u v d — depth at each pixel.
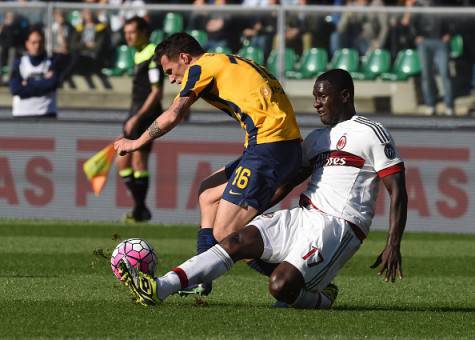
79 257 33.12
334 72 22.98
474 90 47.34
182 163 46.75
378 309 23.38
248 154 23.48
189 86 23.83
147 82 42.41
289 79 48.16
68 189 47.31
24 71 47.19
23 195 47.66
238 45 48.28
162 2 55.66
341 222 22.19
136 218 45.59
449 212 45.53
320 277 21.98
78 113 48.97
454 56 47.44
